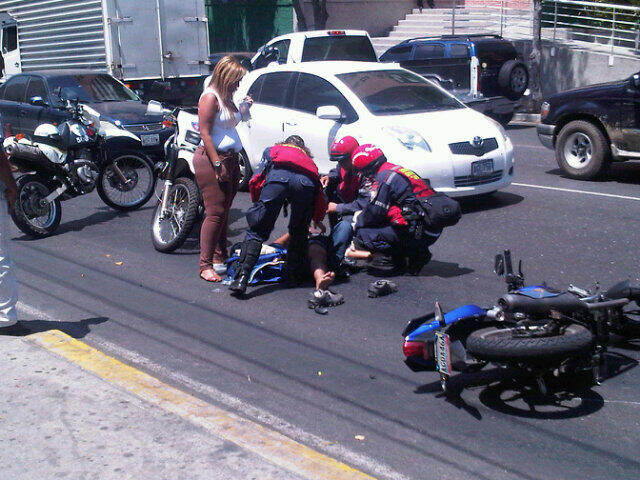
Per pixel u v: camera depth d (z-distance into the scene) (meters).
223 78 6.82
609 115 10.99
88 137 9.16
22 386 4.74
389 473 3.94
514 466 3.98
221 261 7.48
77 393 4.65
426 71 17.39
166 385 4.85
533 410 4.58
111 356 5.46
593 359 4.66
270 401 4.77
